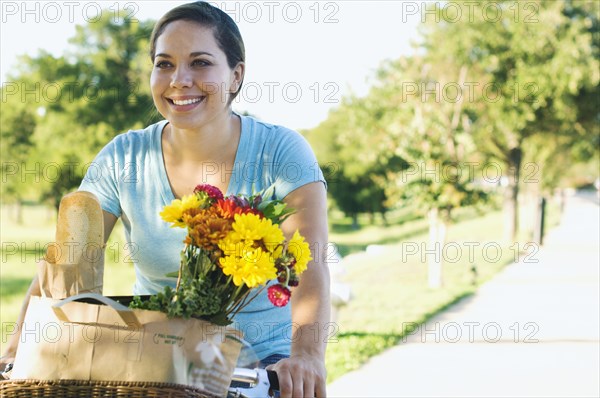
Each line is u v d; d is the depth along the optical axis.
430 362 9.92
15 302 16.17
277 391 2.62
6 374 2.54
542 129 32.31
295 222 2.95
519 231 37.72
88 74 19.58
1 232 28.56
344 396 8.20
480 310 14.70
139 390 2.25
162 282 3.18
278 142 3.09
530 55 27.14
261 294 3.02
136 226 3.13
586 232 38.66
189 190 3.09
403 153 19.41
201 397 2.29
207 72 2.91
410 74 22.38
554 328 12.66
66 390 2.29
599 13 28.09
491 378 9.07
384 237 39.69
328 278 2.90
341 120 24.75
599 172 74.56
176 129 3.04
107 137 19.22
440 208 18.34
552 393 8.39
